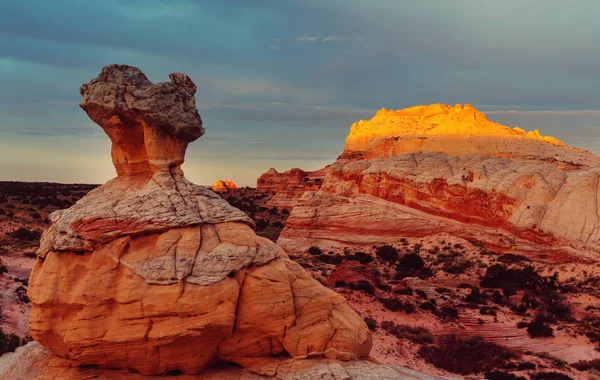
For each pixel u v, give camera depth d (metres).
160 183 22.41
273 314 20.78
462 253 74.06
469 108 158.25
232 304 20.14
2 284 47.06
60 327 20.47
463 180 83.88
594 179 72.81
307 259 75.31
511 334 42.81
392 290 51.19
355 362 21.27
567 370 35.44
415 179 87.31
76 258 20.83
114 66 22.81
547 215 72.31
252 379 20.34
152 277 19.83
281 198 141.88
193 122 23.08
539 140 145.25
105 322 20.06
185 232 21.08
